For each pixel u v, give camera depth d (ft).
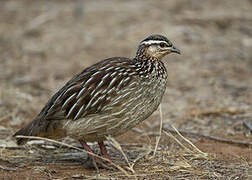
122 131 31.12
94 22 75.00
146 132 40.78
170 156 34.04
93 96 29.78
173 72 57.72
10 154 33.96
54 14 80.74
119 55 63.21
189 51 63.77
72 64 61.36
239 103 47.85
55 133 30.94
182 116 44.78
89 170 31.48
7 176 29.91
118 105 29.99
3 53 66.74
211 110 45.39
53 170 30.94
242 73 57.67
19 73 58.80
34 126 31.04
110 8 79.97
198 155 33.78
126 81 30.27
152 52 32.19
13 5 89.56
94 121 30.04
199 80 55.21
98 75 30.55
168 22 72.38
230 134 40.24
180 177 29.84
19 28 76.74
